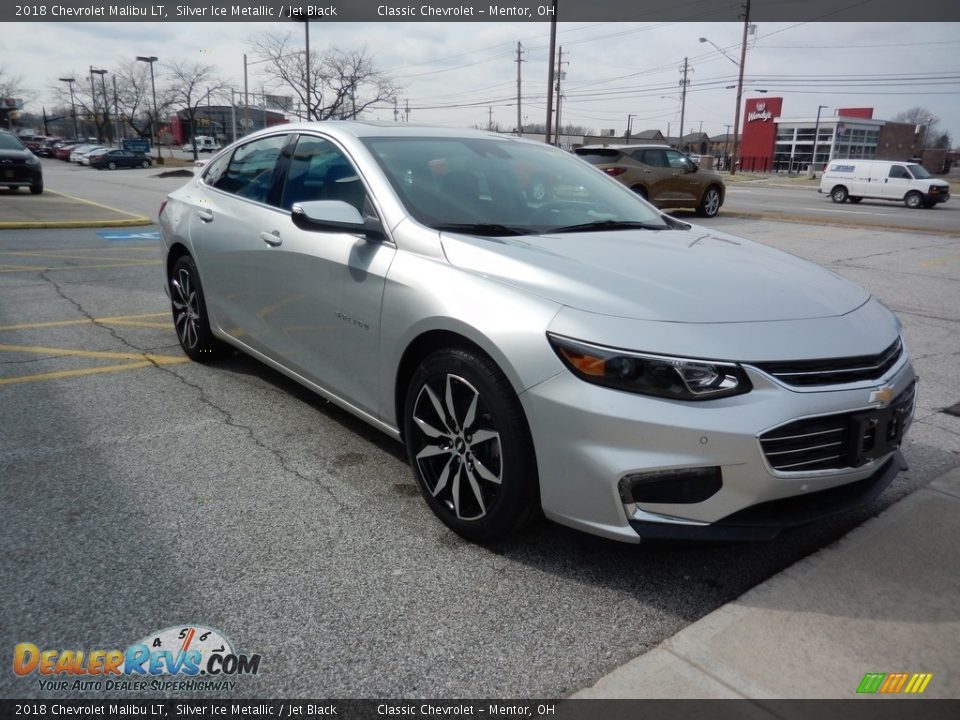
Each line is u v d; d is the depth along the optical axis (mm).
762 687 2211
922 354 5816
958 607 2596
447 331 2875
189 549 2855
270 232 3973
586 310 2596
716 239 3725
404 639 2404
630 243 3340
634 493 2484
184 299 5074
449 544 2947
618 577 2770
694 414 2416
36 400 4375
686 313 2607
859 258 10789
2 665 2238
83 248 10250
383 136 3846
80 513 3096
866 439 2658
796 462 2531
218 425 4066
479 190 3623
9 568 2693
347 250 3420
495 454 2785
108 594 2570
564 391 2514
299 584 2662
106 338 5746
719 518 2490
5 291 7293
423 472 3100
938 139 104312
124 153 45000
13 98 77688
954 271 9719
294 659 2303
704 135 106875
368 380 3359
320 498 3285
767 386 2486
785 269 3236
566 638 2434
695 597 2670
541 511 2797
